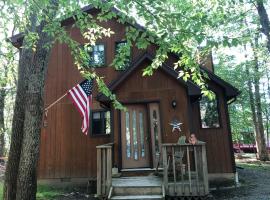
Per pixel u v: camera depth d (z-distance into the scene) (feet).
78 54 24.38
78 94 33.35
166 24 15.94
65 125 41.88
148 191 26.18
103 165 27.32
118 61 19.03
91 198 31.17
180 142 29.78
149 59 36.01
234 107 93.40
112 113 35.47
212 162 38.29
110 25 44.52
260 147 72.28
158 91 35.50
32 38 20.11
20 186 21.54
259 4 40.68
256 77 72.90
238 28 42.04
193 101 37.32
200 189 25.64
